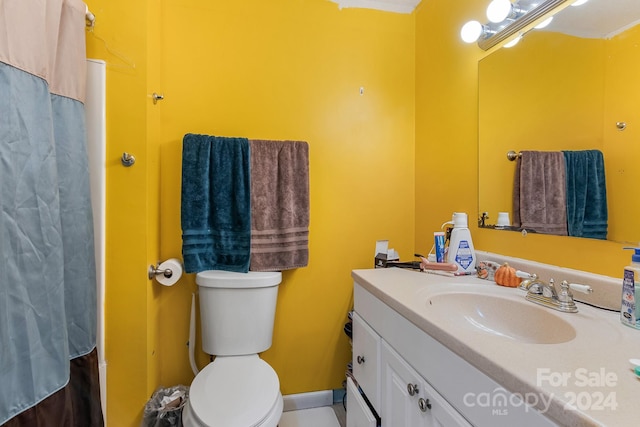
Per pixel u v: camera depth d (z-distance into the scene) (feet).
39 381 2.69
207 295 4.33
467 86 4.25
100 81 3.73
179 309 4.61
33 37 2.67
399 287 3.19
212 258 4.50
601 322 2.27
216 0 4.70
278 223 4.73
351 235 5.30
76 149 3.31
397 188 5.49
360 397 3.61
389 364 2.96
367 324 3.54
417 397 2.46
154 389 4.25
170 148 4.57
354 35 5.24
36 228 2.70
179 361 4.62
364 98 5.30
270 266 4.66
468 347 1.89
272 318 4.58
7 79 2.46
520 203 3.45
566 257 2.96
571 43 2.90
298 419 4.86
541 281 2.92
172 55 4.55
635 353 1.79
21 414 2.54
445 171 4.70
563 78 2.99
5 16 2.43
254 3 4.83
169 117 4.56
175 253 4.59
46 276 2.77
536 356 1.75
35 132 2.70
